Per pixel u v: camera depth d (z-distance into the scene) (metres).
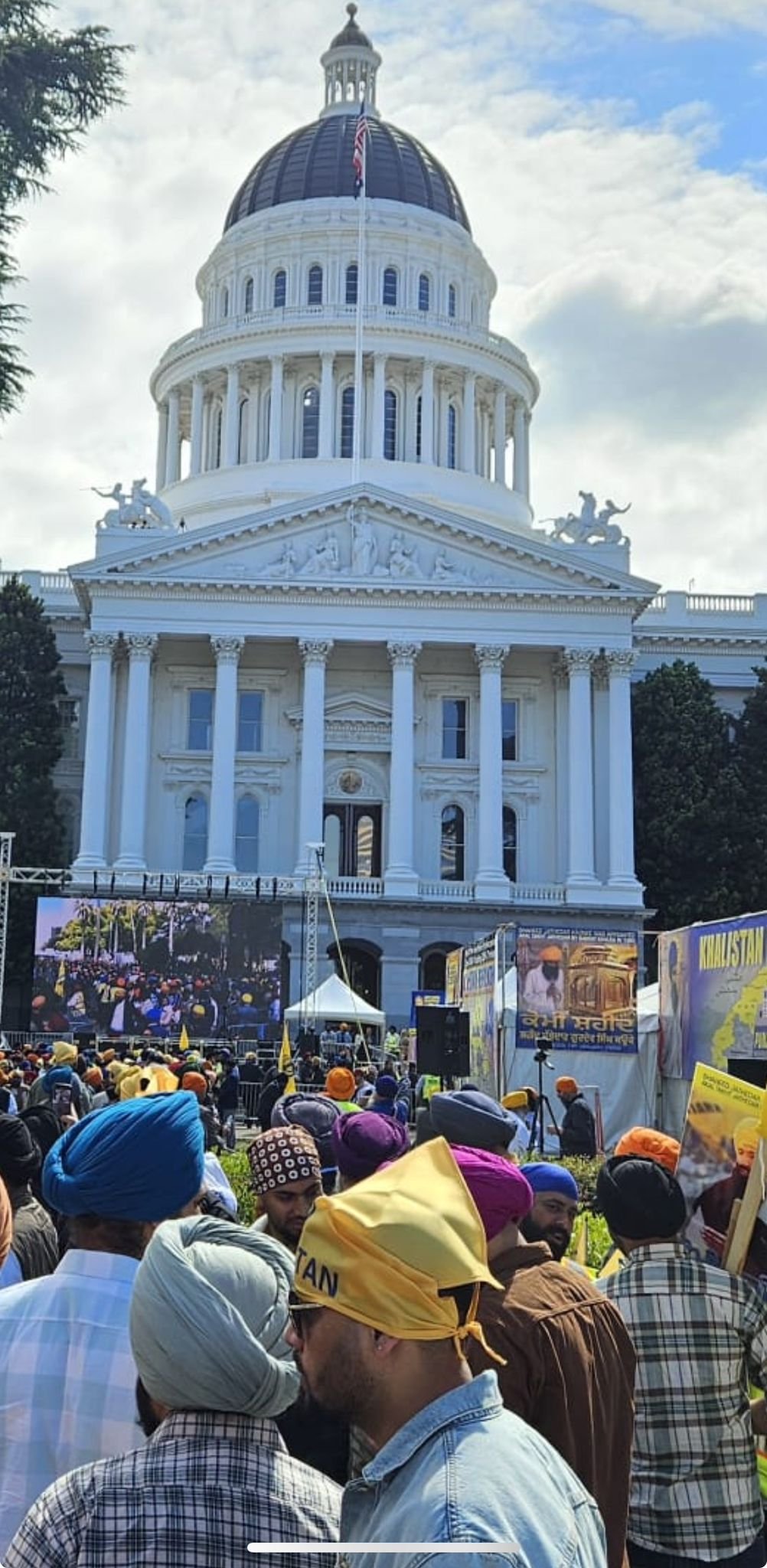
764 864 74.25
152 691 75.88
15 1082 23.42
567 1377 5.40
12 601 76.12
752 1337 6.51
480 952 36.69
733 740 80.44
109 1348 5.20
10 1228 5.51
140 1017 54.84
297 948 70.31
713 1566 6.32
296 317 92.19
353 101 106.75
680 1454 6.39
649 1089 32.94
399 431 93.38
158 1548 3.84
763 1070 18.66
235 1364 4.07
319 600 73.19
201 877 68.62
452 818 76.19
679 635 82.38
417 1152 4.10
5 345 25.19
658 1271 6.54
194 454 94.81
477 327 95.12
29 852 71.94
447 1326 3.73
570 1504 3.50
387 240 96.69
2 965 55.81
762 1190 7.23
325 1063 44.84
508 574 73.88
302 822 71.62
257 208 101.00
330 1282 3.76
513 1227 5.91
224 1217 8.13
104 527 76.88
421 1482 3.44
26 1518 4.07
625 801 72.44
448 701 77.44
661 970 29.48
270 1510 3.96
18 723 73.88
